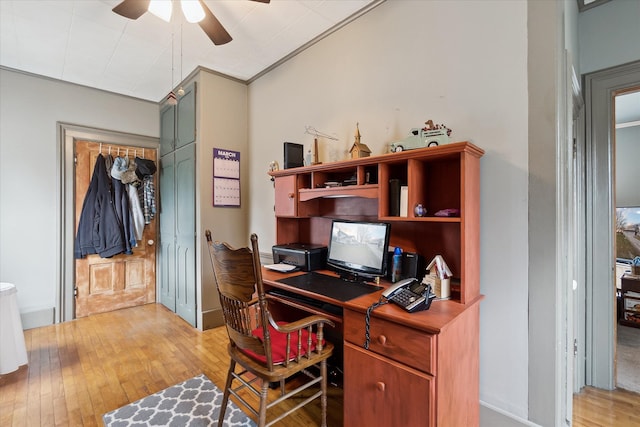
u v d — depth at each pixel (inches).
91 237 131.2
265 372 52.4
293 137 108.2
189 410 70.8
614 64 76.3
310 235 98.2
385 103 79.5
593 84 79.0
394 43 77.6
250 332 55.0
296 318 86.1
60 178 128.0
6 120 117.3
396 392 50.2
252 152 128.3
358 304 56.1
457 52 66.2
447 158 62.9
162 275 151.0
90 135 135.3
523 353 57.6
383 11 80.0
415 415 47.9
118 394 77.0
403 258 69.4
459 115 65.8
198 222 119.0
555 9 54.4
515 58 58.6
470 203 57.5
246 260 51.8
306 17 87.0
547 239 55.0
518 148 58.2
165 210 147.1
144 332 116.6
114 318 131.9
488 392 61.8
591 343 80.4
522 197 57.7
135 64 115.3
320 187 83.4
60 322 126.9
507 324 59.4
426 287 55.0
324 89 96.3
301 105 104.7
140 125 149.1
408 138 64.7
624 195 164.9
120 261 144.2
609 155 77.2
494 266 61.1
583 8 79.6
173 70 120.6
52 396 76.2
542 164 55.6
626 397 75.9
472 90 64.0
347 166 74.5
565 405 57.8
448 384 49.6
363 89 84.8
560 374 54.7
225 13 85.4
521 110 57.9
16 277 119.3
